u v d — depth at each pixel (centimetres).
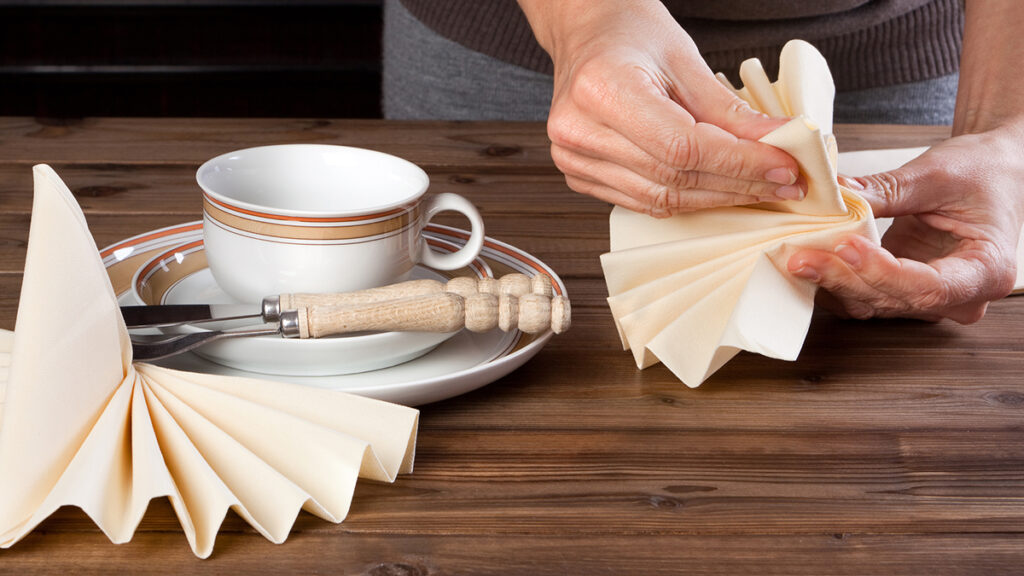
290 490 69
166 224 99
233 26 302
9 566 67
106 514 67
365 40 308
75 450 70
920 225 91
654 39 83
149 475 68
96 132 117
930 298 82
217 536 69
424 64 149
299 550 68
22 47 298
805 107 82
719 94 81
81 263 71
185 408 71
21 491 68
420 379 78
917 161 88
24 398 69
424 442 75
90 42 300
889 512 72
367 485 72
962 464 75
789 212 81
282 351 76
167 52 304
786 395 80
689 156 78
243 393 73
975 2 100
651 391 80
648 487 73
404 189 85
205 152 114
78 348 70
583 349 84
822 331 88
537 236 99
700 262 81
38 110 305
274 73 309
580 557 69
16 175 107
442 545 69
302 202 86
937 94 146
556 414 78
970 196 87
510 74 143
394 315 76
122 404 71
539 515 71
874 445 76
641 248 81
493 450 75
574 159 84
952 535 71
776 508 72
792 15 129
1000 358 85
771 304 78
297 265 79
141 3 295
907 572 69
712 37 129
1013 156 90
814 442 76
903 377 83
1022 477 75
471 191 107
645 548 69
